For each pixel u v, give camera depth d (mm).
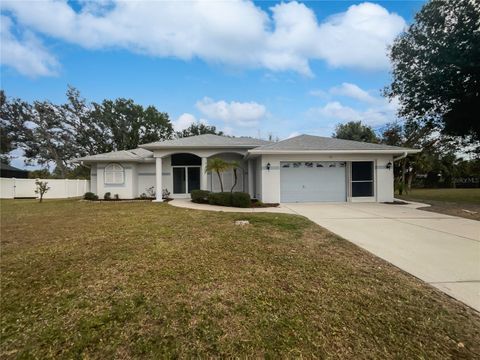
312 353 2590
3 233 7637
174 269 4680
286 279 4246
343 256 5344
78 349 2686
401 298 3611
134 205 14555
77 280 4301
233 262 5004
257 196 16719
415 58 16906
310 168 15492
